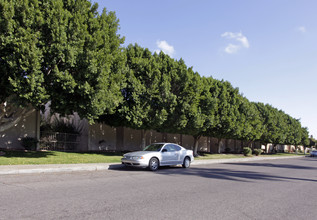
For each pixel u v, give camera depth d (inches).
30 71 433.4
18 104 459.5
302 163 965.8
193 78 773.3
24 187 290.4
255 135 1347.2
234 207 244.5
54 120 842.2
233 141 1627.7
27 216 188.2
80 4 508.1
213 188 337.7
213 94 932.6
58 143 771.4
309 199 299.1
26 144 666.8
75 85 468.8
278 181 436.5
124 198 258.8
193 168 589.3
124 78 641.0
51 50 445.4
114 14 578.2
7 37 408.8
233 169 611.2
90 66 473.4
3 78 442.6
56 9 459.8
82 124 856.9
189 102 766.5
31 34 423.5
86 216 194.9
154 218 198.7
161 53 770.8
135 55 721.0
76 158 590.6
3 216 186.1
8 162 455.2
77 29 472.4
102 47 525.3
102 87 501.4
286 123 1945.1
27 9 429.7
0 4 404.8
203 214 216.2
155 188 319.0
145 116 687.7
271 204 265.3
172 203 247.4
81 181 346.9
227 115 1000.9
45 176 377.7
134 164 489.7
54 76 459.5
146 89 691.4
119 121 737.6
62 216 191.9
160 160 517.0
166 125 768.9
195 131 852.6
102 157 653.3
